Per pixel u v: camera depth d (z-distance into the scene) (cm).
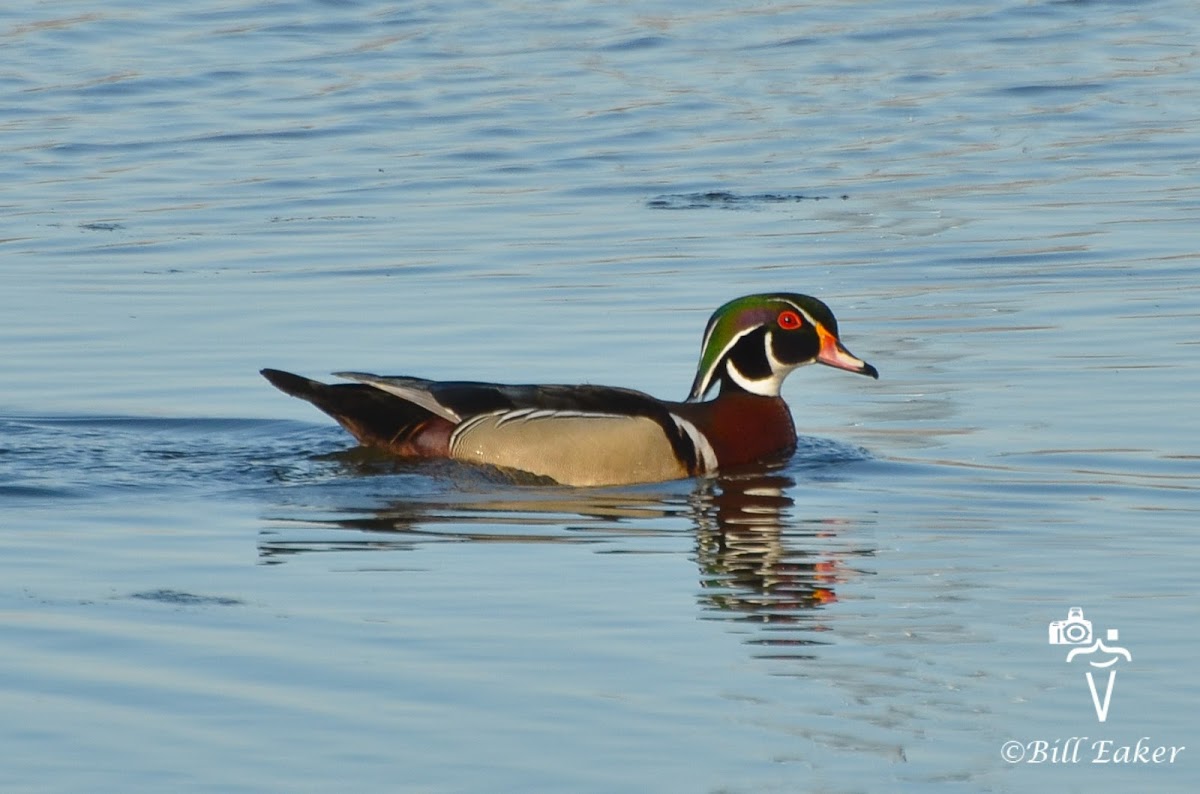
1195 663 1084
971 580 1244
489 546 1332
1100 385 1727
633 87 3350
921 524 1388
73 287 2125
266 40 3731
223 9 4019
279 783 932
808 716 1014
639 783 935
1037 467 1514
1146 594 1205
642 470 1545
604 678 1065
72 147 2914
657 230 2386
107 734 985
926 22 3909
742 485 1527
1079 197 2547
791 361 1612
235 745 973
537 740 981
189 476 1526
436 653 1101
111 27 3831
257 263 2231
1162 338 1870
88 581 1239
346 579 1245
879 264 2206
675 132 3014
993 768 953
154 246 2317
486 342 1891
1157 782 944
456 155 2862
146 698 1031
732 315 1625
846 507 1441
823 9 4041
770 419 1606
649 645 1120
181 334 1938
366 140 2970
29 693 1037
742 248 2284
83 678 1058
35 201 2577
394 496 1480
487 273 2175
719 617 1170
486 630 1140
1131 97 3253
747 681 1061
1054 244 2284
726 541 1348
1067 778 945
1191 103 3192
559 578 1251
